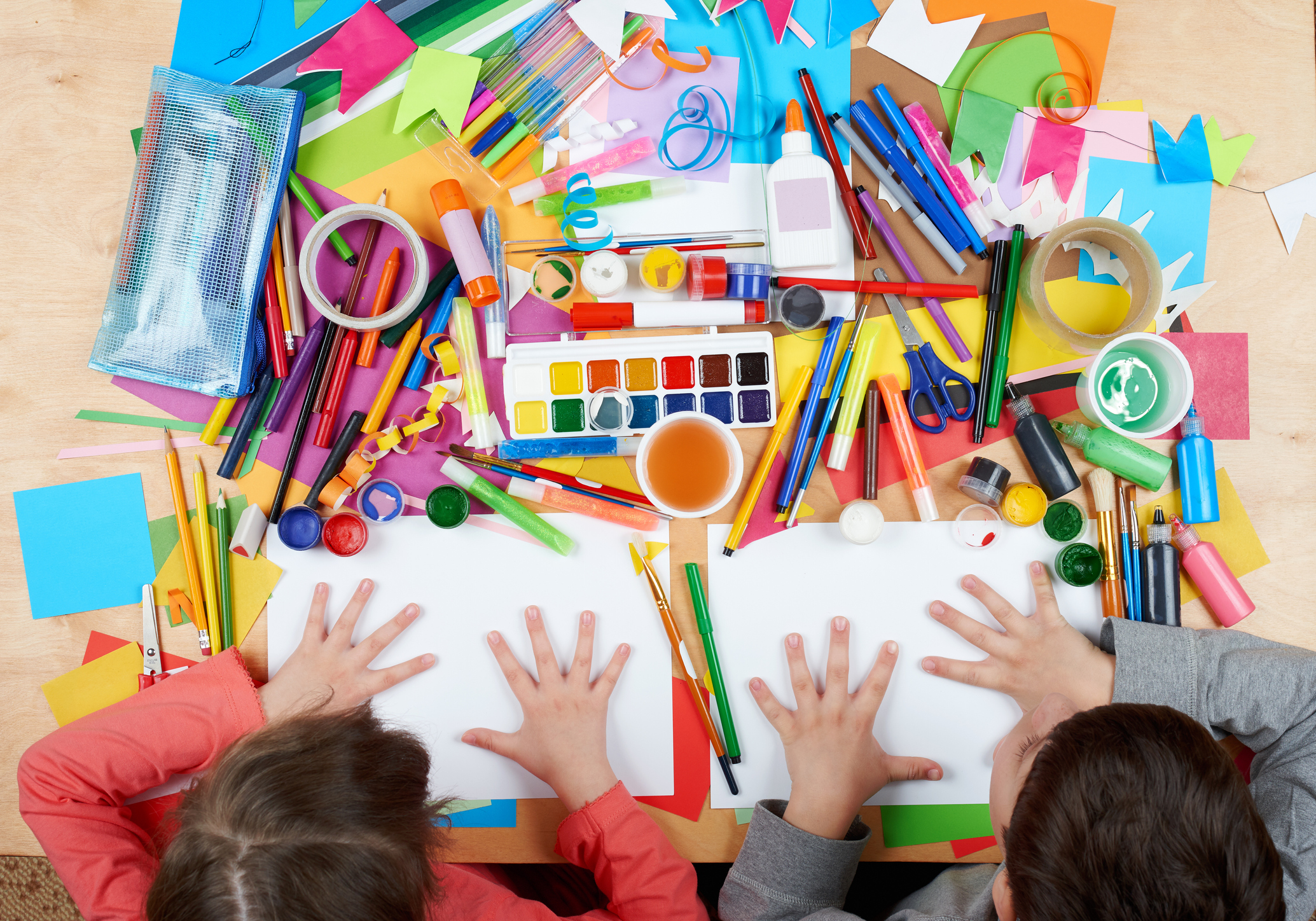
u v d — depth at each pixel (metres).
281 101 1.00
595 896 1.12
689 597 1.04
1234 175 1.04
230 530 1.05
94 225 1.05
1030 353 1.06
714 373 1.03
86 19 1.04
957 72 1.05
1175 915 0.62
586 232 1.04
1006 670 1.01
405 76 1.05
